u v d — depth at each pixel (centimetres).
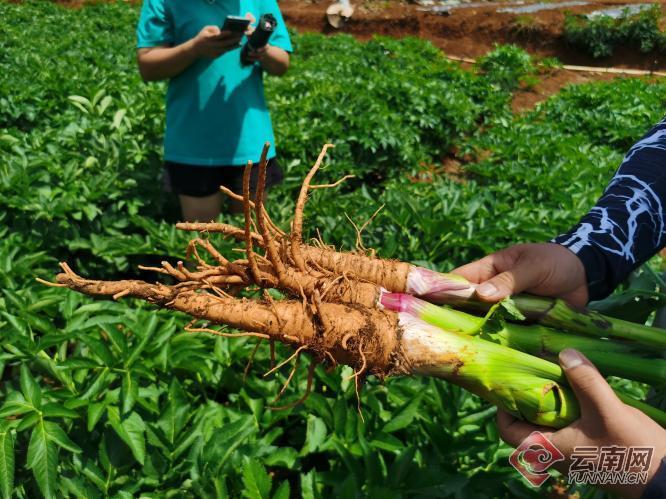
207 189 342
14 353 228
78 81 693
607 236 144
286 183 500
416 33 1700
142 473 212
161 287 153
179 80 323
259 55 317
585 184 546
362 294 155
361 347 144
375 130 634
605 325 143
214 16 315
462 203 392
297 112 645
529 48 1596
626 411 116
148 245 330
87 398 211
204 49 298
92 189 379
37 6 1748
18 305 255
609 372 139
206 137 325
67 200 357
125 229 407
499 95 1012
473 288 154
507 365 133
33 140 449
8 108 582
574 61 1555
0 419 196
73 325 246
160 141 471
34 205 347
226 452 208
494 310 142
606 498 172
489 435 230
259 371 260
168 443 209
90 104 504
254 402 239
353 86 805
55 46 1081
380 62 1138
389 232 346
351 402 246
